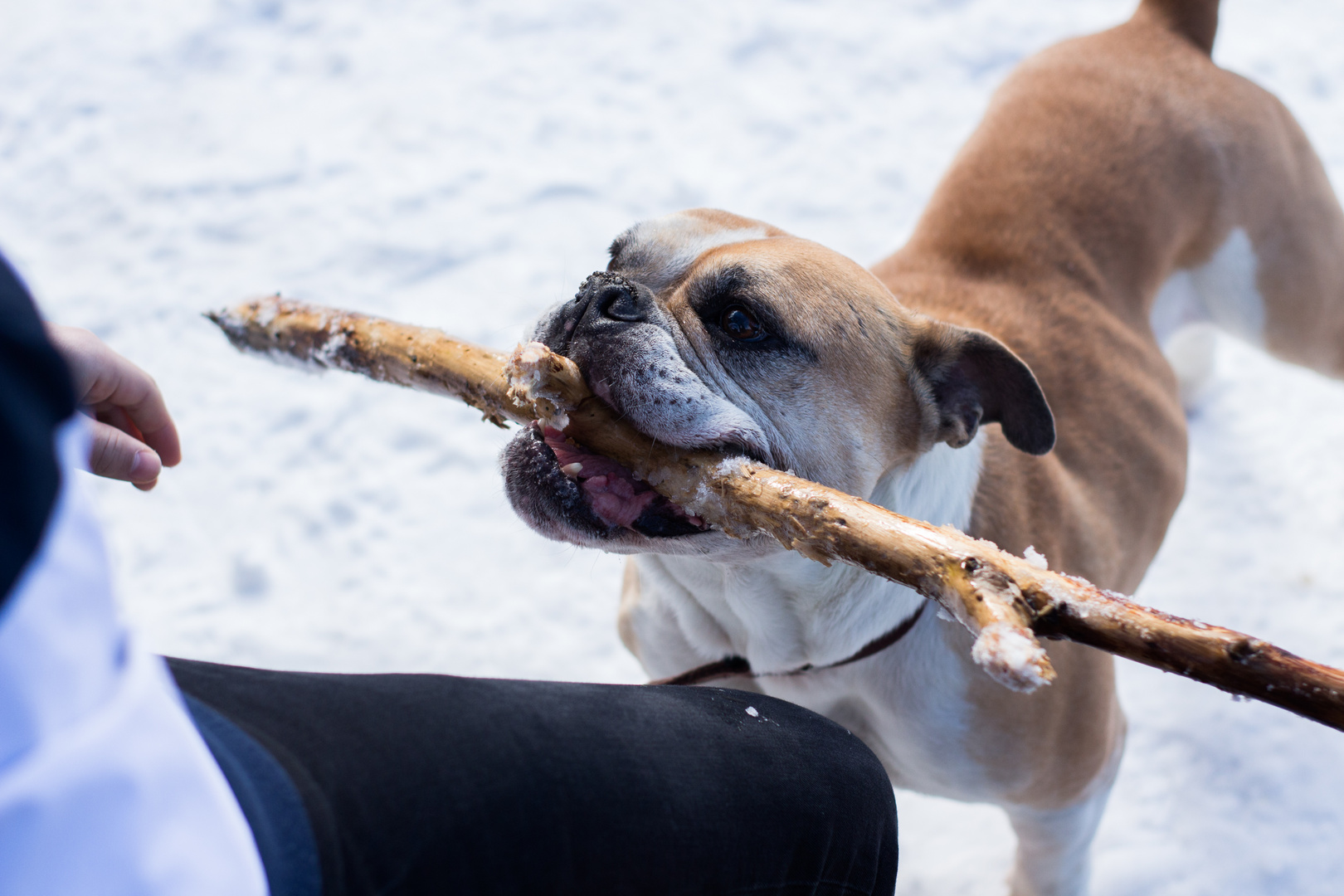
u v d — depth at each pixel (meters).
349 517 3.77
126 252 4.77
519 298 4.46
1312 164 3.61
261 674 1.24
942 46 5.46
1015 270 3.03
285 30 5.71
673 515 1.97
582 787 1.22
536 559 3.66
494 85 5.38
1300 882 2.82
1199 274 3.45
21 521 0.62
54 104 5.46
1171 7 3.60
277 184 4.99
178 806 0.83
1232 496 3.82
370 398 4.12
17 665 0.68
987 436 2.54
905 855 2.99
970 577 1.39
